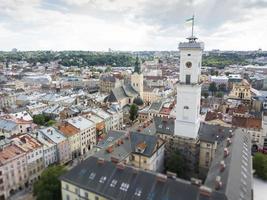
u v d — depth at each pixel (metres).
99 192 65.56
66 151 122.50
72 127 130.88
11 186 95.19
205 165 106.25
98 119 153.00
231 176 61.41
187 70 96.50
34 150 104.75
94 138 146.12
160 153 100.44
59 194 79.94
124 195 62.38
